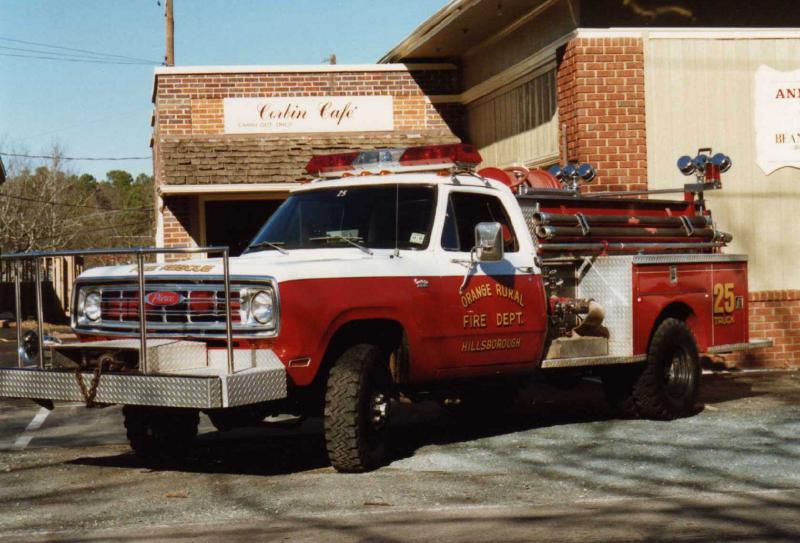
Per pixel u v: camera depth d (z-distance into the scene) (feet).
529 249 30.53
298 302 24.16
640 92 45.93
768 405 36.06
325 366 26.07
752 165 46.91
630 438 29.94
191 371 23.48
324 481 24.57
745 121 46.85
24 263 90.53
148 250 23.04
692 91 46.42
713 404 36.78
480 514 20.99
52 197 188.14
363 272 25.70
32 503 23.20
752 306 46.93
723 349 35.24
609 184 45.62
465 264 28.19
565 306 31.45
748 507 21.22
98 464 28.02
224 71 63.57
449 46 60.59
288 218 29.37
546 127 50.96
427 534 19.45
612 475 24.71
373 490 23.40
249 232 64.28
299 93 63.93
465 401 34.22
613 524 19.94
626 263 32.07
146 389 22.99
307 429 33.63
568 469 25.54
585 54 45.75
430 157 29.45
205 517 21.33
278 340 23.90
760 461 26.09
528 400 39.58
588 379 45.39
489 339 28.71
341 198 28.96
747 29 46.65
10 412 38.88
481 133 61.46
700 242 36.78
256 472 26.30
